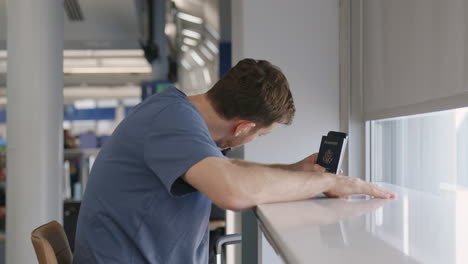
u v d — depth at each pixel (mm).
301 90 2465
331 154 1327
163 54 8141
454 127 1791
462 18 1356
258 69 1214
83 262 1153
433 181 1931
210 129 1254
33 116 2660
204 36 9195
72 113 15617
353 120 2326
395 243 672
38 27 2684
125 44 7301
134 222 1107
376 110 2111
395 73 1878
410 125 2088
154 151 1022
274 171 1069
